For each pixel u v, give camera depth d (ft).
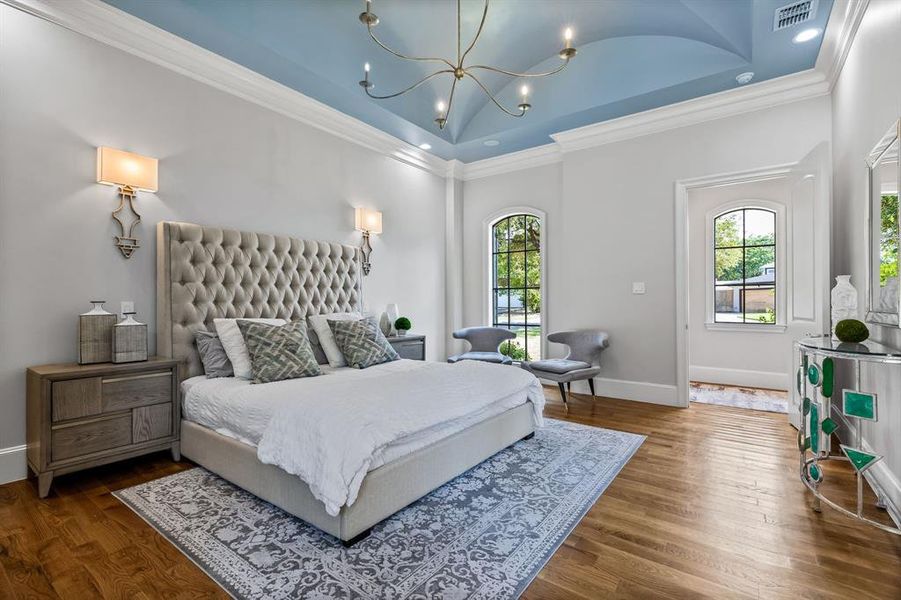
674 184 14.38
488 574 5.57
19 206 8.38
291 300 12.71
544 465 9.21
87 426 8.09
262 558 5.90
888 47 7.40
